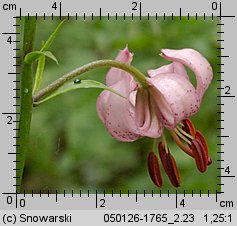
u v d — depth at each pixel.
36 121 0.21
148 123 0.17
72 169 0.21
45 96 0.16
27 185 0.21
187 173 0.20
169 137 0.21
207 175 0.20
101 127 0.21
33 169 0.21
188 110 0.16
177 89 0.16
